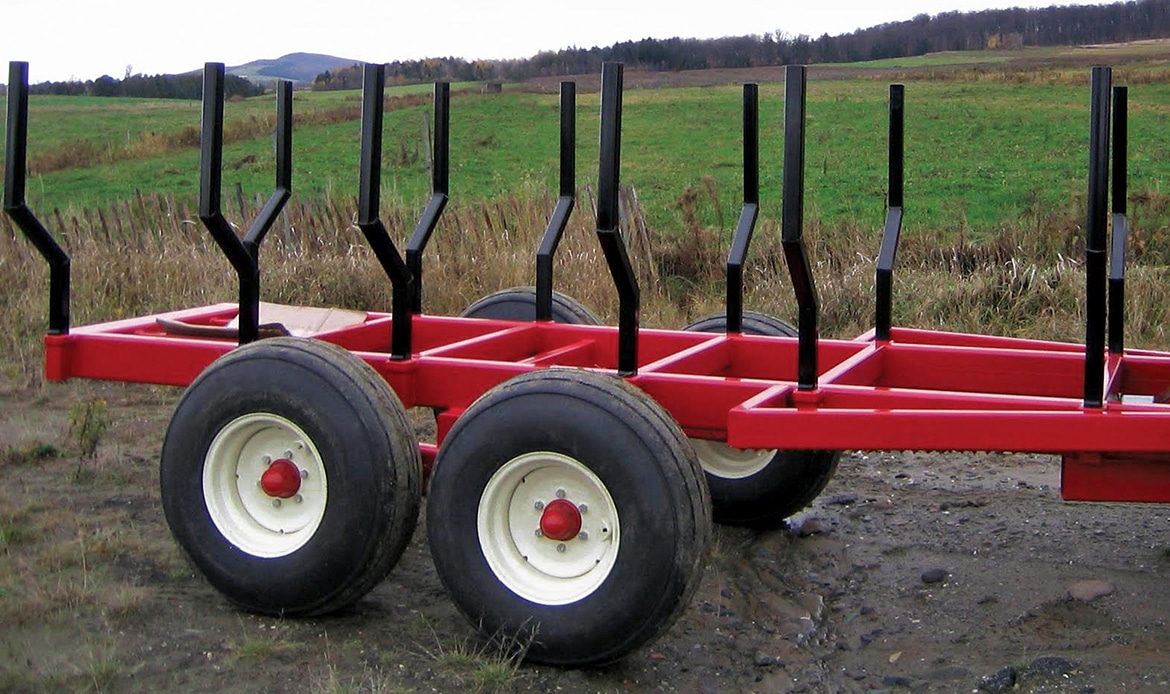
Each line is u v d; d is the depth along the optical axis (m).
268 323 5.35
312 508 4.13
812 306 3.83
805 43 50.25
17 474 5.96
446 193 5.32
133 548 4.90
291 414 4.04
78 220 11.95
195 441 4.20
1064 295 8.93
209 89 4.50
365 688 3.65
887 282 4.90
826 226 11.80
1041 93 36.50
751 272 10.49
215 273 10.19
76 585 4.43
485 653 3.89
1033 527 5.34
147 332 5.36
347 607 4.34
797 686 3.87
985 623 4.36
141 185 23.97
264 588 4.12
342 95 40.19
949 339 5.17
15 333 8.89
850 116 31.84
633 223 10.74
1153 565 4.84
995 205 17.41
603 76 3.94
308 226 11.31
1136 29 54.66
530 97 34.31
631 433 3.63
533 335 5.35
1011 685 3.81
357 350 5.46
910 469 6.27
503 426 3.79
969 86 39.09
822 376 4.17
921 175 21.34
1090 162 3.61
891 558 5.04
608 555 3.71
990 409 3.74
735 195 18.59
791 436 3.77
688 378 4.14
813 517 5.50
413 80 36.81
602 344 5.27
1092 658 3.99
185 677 3.74
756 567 4.94
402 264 4.41
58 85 47.72
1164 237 10.80
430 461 4.48
